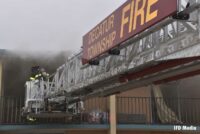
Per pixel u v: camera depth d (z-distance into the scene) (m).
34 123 14.84
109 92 9.51
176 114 17.09
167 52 6.24
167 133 16.42
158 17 5.73
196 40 5.57
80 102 13.34
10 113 16.06
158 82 7.55
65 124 14.93
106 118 15.56
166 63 6.60
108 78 8.39
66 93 11.14
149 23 5.93
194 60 5.98
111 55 7.59
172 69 6.67
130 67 7.33
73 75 10.44
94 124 15.26
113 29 7.02
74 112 12.99
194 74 6.68
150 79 7.45
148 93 17.05
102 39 7.46
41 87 12.74
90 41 8.06
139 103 16.58
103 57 7.84
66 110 12.67
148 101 16.69
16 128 14.70
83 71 9.79
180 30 5.97
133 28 6.35
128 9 6.56
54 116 13.19
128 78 7.84
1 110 15.46
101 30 7.54
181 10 5.43
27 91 13.00
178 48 5.98
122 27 6.70
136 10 6.31
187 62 6.11
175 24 6.09
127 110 16.50
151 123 15.70
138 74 7.49
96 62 8.17
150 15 5.92
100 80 8.73
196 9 5.35
